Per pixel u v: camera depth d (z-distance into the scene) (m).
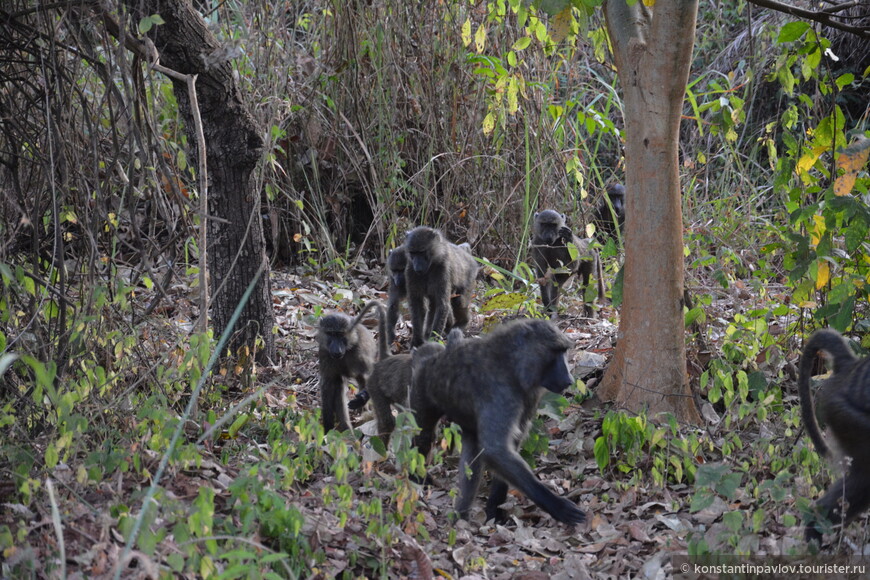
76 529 4.10
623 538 5.21
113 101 7.43
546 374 5.34
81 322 5.66
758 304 8.73
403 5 11.76
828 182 6.77
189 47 6.88
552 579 4.71
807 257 6.46
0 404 5.48
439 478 6.34
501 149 12.09
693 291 8.44
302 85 11.82
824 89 7.16
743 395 6.14
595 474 6.18
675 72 6.42
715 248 11.35
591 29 8.51
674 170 6.59
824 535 4.67
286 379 8.05
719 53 15.55
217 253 7.72
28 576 3.71
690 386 6.94
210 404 6.84
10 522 4.13
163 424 5.14
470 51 11.99
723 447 5.80
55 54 5.86
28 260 6.62
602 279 10.62
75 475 4.66
